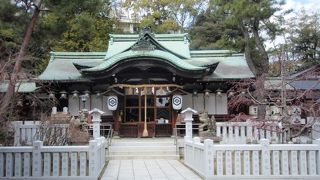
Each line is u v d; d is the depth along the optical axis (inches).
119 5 1836.9
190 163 541.6
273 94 692.7
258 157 416.8
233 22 977.5
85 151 414.3
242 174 422.9
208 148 419.8
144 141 816.3
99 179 441.1
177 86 944.3
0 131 573.6
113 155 690.2
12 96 505.7
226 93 1005.2
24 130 595.8
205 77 975.6
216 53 1123.3
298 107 608.1
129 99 965.2
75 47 1469.0
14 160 407.2
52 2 727.1
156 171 512.1
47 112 865.5
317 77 714.2
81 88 993.5
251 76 973.2
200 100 1008.9
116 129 942.4
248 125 657.0
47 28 785.6
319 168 416.5
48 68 1060.5
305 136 624.4
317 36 1360.7
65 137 591.5
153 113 960.3
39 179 404.5
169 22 1712.6
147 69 952.3
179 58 1007.0
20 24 776.9
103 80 975.6
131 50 973.2
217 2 1014.4
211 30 1498.5
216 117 1001.5
